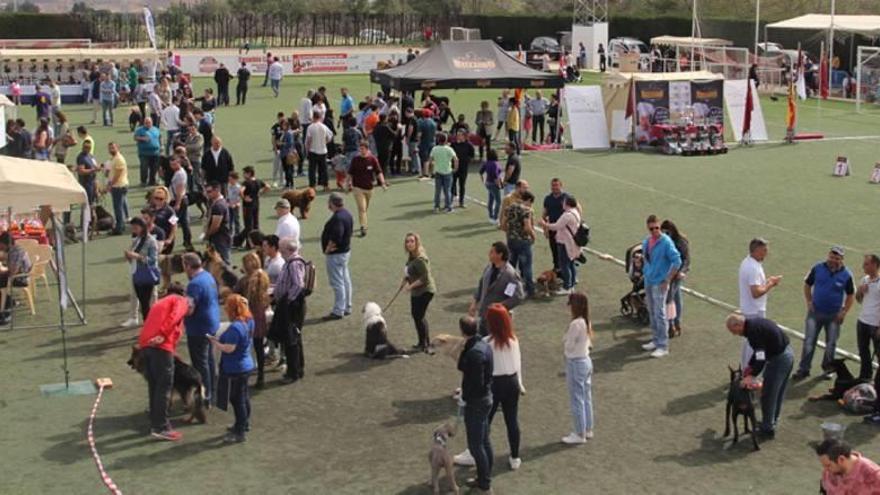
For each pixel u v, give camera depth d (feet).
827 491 29.45
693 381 45.42
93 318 54.29
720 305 56.29
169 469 36.81
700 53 178.09
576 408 38.73
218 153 74.95
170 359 39.52
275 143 90.89
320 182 90.68
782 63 171.22
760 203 82.79
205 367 42.24
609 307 56.13
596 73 209.67
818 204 82.43
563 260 58.18
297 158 91.20
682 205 82.02
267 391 44.55
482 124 103.14
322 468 36.99
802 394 43.93
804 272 62.69
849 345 49.96
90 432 39.88
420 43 258.78
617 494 34.91
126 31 240.53
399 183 92.58
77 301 57.36
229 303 39.01
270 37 256.52
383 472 36.68
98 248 69.67
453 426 35.06
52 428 40.32
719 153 108.88
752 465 37.19
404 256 66.54
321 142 89.30
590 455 38.04
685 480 35.99
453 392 44.29
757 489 35.29
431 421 41.24
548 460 37.63
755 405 41.27
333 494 34.94
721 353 48.93
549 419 41.37
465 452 37.37
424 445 38.99
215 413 42.16
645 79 109.50
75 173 74.90
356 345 50.34
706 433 39.99
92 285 60.39
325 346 50.21
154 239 51.16
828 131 125.80
